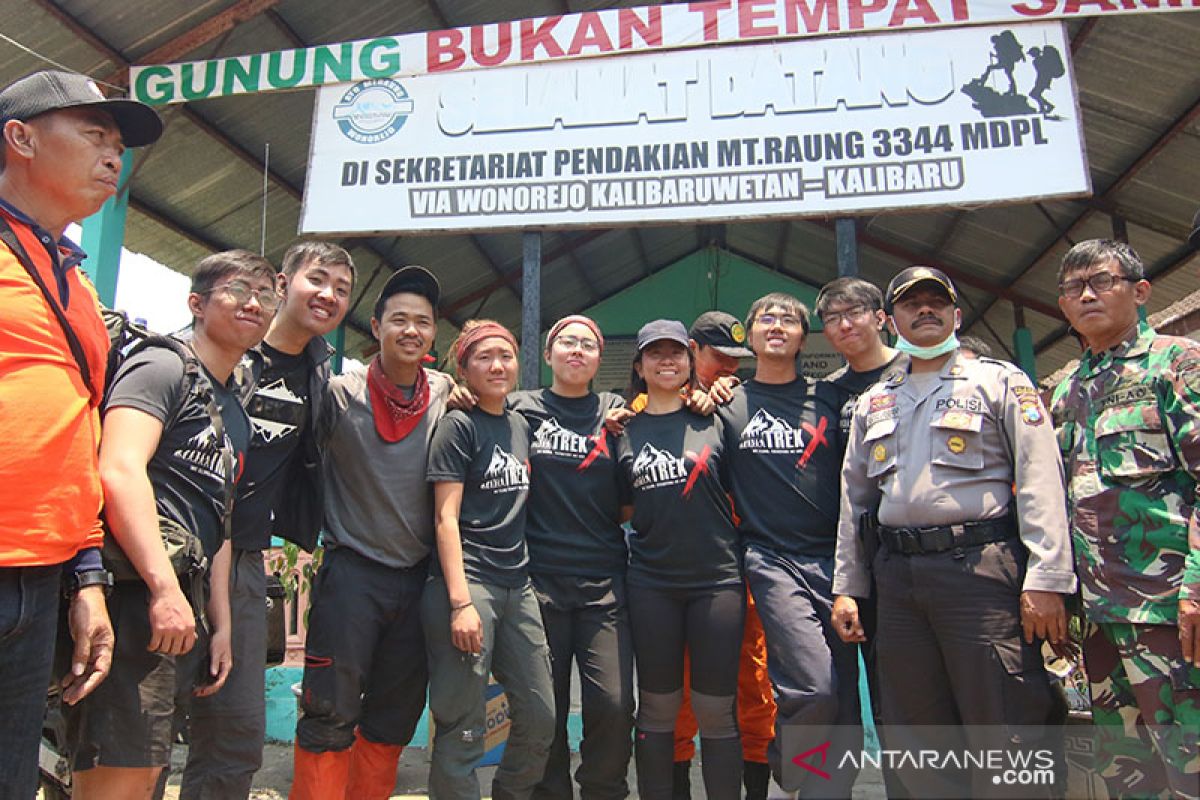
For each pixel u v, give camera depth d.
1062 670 1.91
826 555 2.14
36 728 1.37
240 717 1.87
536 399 2.42
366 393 2.21
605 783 2.13
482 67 4.33
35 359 1.37
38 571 1.36
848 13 4.09
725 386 2.42
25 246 1.41
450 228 4.19
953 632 1.74
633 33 4.25
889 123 3.98
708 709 2.08
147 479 1.56
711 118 4.12
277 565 3.88
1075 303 1.97
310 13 5.03
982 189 3.84
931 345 1.96
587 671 2.16
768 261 10.20
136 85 4.59
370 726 2.18
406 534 2.14
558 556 2.23
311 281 2.04
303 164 6.16
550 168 4.19
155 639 1.50
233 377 1.92
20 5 4.14
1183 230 6.43
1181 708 1.66
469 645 1.97
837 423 2.27
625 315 10.23
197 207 6.34
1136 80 5.09
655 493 2.18
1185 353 1.79
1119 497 1.81
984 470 1.82
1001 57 3.95
